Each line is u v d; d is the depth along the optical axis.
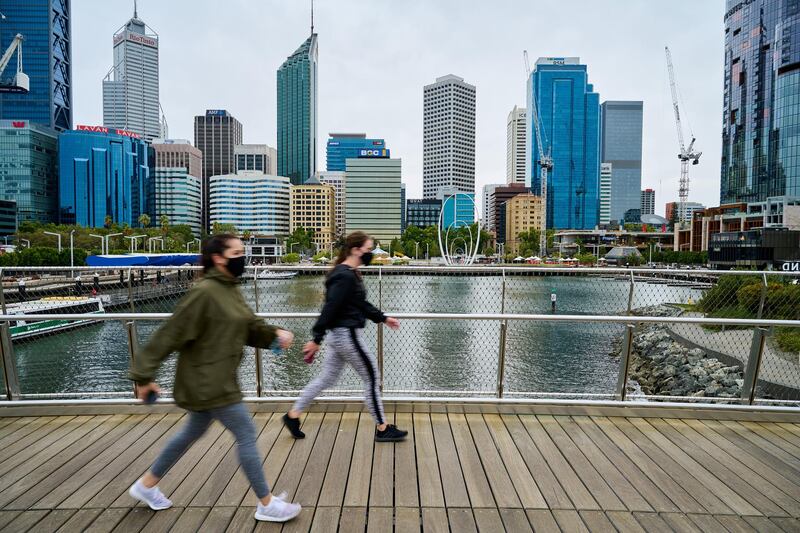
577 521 2.96
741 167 121.56
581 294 5.45
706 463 3.78
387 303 5.36
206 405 2.78
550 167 187.38
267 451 3.90
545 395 4.94
